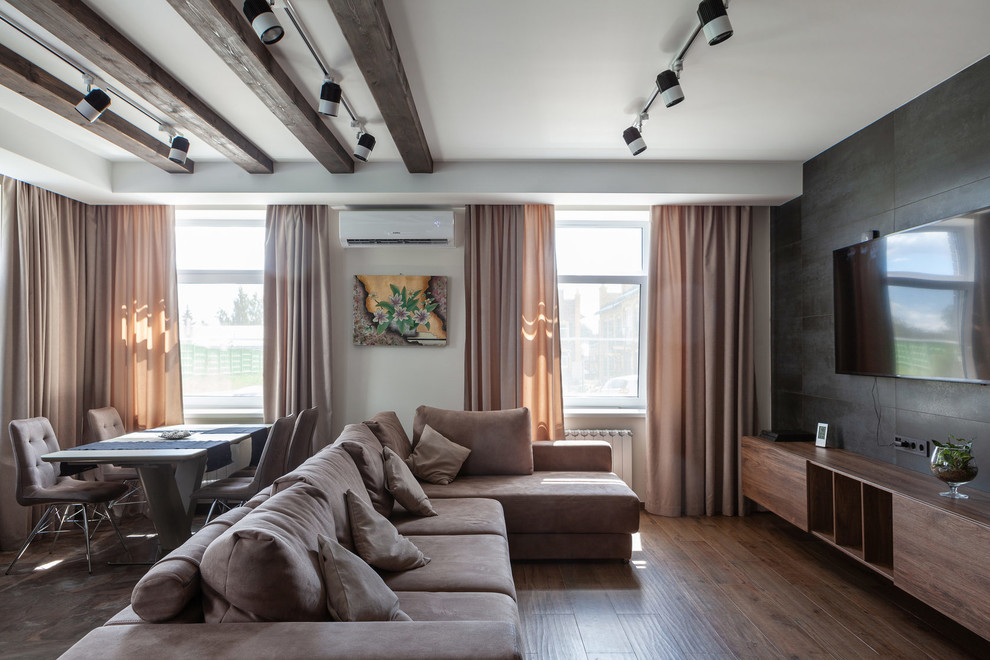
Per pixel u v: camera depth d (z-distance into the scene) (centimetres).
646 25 241
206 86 295
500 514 322
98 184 407
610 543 350
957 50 262
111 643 136
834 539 325
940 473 259
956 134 286
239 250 496
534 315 465
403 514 314
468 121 345
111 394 454
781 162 428
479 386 461
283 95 280
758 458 416
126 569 340
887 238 320
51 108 303
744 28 243
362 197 438
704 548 377
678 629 265
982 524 221
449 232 455
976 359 259
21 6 208
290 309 459
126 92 308
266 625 146
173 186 421
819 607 288
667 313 462
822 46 258
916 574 257
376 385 473
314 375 456
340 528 217
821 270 405
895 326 314
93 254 454
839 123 350
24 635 261
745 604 292
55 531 404
